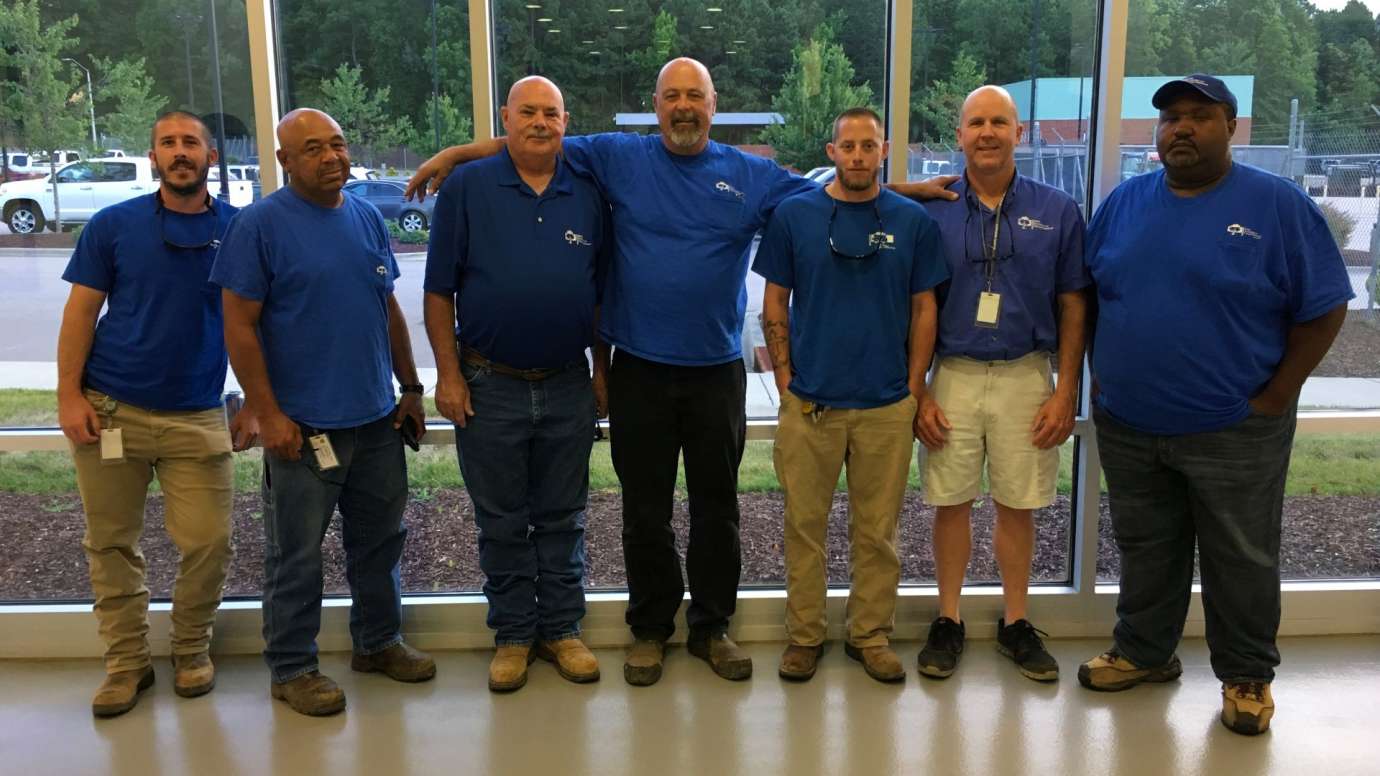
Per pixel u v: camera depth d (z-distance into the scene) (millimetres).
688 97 2539
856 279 2617
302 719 2596
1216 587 2516
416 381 2811
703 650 2895
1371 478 3154
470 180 2559
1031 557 2896
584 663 2787
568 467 2754
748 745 2447
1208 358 2383
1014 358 2684
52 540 3041
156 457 2639
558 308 2553
